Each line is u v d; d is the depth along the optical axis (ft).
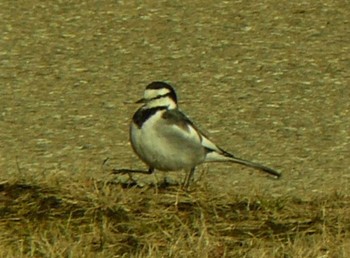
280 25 61.77
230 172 41.96
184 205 36.55
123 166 42.70
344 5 64.54
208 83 53.93
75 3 65.16
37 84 53.57
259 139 46.44
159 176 41.37
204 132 47.29
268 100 51.60
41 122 48.21
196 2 65.21
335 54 57.93
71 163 43.11
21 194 37.06
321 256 32.65
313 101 51.49
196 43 59.36
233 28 61.41
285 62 56.75
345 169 42.96
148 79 54.65
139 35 60.54
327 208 36.91
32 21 62.49
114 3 65.16
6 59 57.06
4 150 44.57
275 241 34.12
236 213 36.11
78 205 36.22
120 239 33.88
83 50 58.49
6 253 32.27
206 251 32.68
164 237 33.99
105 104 50.93
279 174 39.04
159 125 36.88
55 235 33.58
